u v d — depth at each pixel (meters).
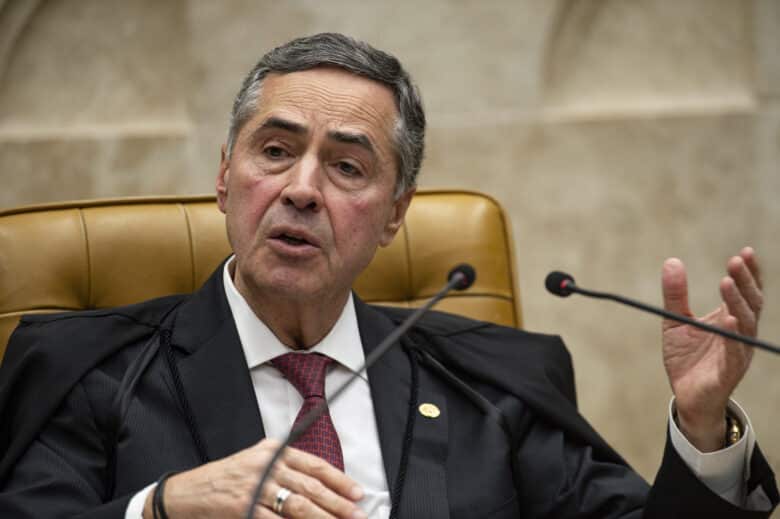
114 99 11.84
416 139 6.87
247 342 6.51
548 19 11.86
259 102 6.42
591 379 11.98
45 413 6.10
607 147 11.98
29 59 11.66
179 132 11.81
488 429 6.77
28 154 11.57
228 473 5.30
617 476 6.86
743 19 12.06
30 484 5.85
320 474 5.32
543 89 11.96
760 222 11.98
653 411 12.02
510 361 7.29
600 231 11.96
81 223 7.44
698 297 11.98
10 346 6.49
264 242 6.18
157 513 5.28
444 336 7.32
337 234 6.29
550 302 11.95
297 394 6.47
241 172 6.33
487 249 8.24
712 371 5.81
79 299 7.36
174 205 7.77
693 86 12.12
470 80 11.89
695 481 5.88
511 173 11.92
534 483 6.81
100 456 6.07
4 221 7.30
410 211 8.30
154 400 6.22
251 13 11.80
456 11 11.88
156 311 6.75
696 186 11.98
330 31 11.77
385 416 6.59
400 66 6.71
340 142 6.31
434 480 6.37
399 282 8.17
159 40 11.90
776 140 11.98
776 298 11.95
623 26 12.09
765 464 5.96
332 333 6.75
